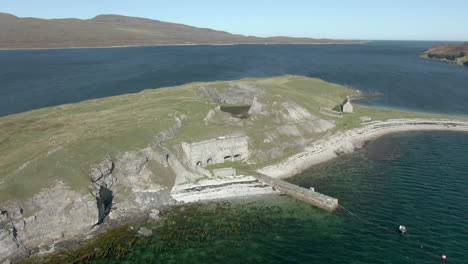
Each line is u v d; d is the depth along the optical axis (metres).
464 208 48.66
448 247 39.75
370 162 68.88
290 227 45.59
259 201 53.59
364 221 46.34
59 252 39.69
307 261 38.16
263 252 40.06
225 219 47.91
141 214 49.03
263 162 68.62
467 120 95.81
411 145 78.38
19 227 40.16
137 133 62.22
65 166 48.12
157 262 38.31
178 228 45.44
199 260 38.62
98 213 44.84
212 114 83.31
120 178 53.59
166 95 98.06
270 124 81.25
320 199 51.28
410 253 39.00
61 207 43.19
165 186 55.84
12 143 58.97
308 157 71.88
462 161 67.62
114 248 40.78
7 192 42.00
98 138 58.03
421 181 58.59
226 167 65.19
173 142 64.12
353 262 37.75
